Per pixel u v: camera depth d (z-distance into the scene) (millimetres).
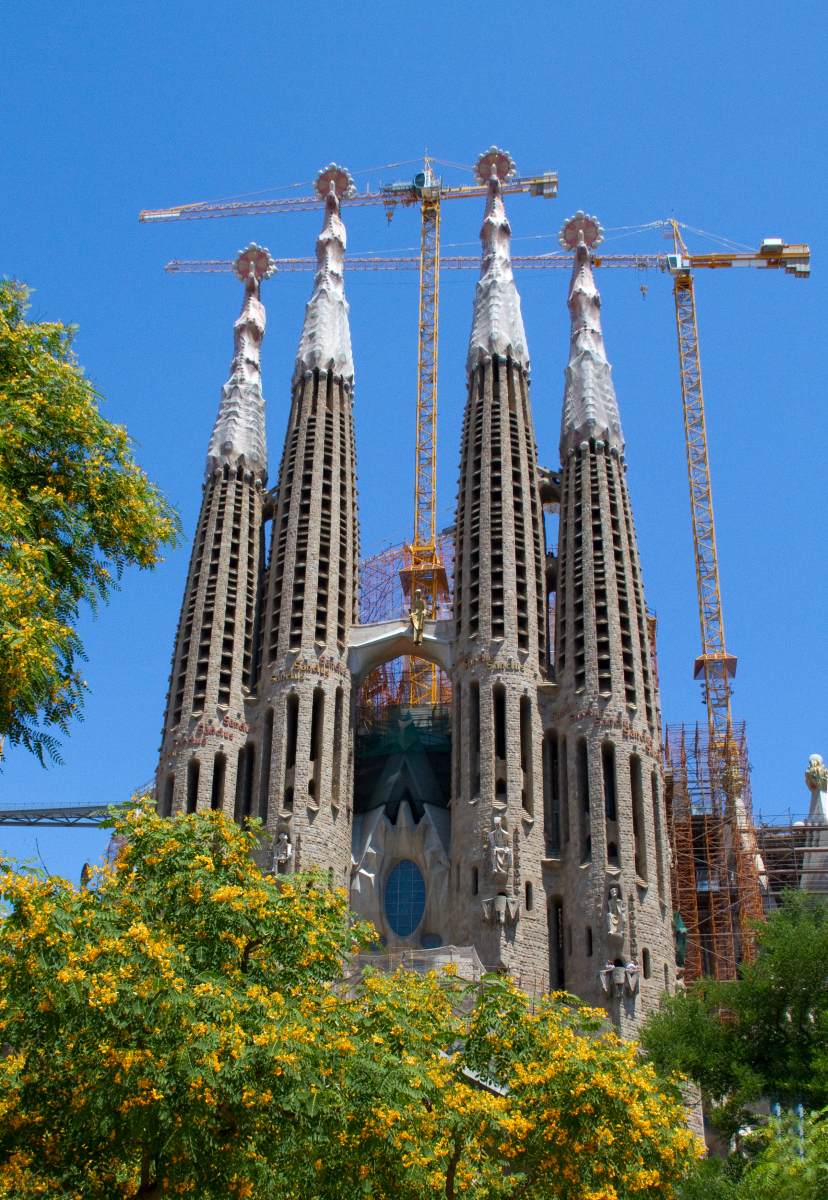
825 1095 56031
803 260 144875
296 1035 33281
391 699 114688
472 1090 38812
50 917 33125
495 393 105500
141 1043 32594
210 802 93250
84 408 35938
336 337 112062
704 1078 60375
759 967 62219
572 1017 42625
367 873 94250
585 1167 38656
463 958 82062
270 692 96750
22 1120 33750
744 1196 38156
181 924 37281
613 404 104875
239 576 102250
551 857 89562
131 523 36281
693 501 139375
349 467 107250
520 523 100188
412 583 115000
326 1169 34469
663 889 88000
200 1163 32781
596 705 91562
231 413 109500
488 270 111875
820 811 123000
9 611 31281
